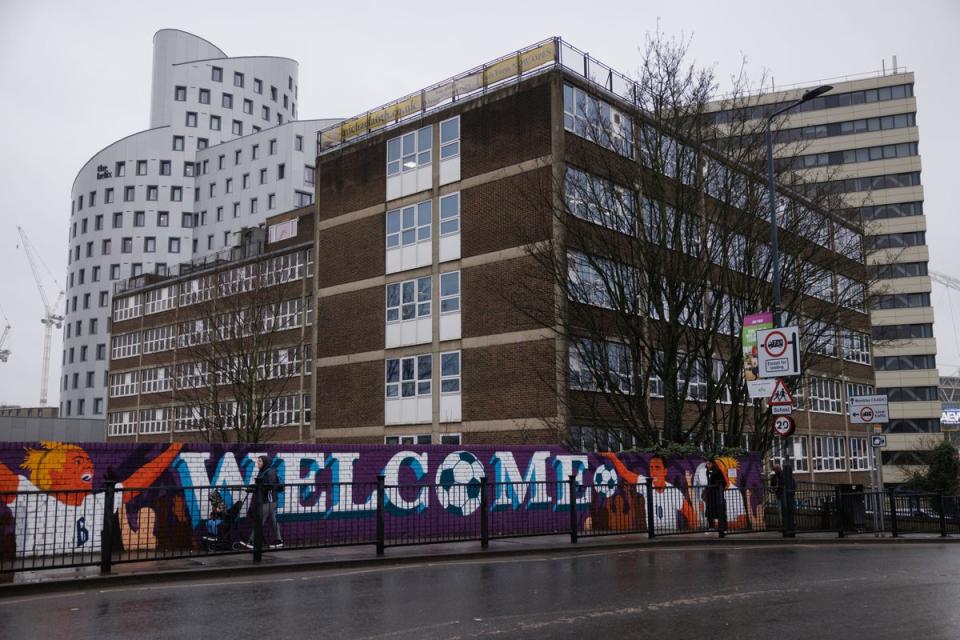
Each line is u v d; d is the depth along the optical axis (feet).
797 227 94.17
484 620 28.99
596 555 51.83
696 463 79.30
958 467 175.63
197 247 298.35
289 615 30.14
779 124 99.19
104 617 29.99
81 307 312.09
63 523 44.32
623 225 84.79
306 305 157.89
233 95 317.83
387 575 41.70
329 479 56.95
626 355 88.33
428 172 115.85
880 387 263.70
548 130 101.91
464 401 105.60
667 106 85.10
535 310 93.30
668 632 26.89
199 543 48.26
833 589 36.24
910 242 263.08
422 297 113.50
